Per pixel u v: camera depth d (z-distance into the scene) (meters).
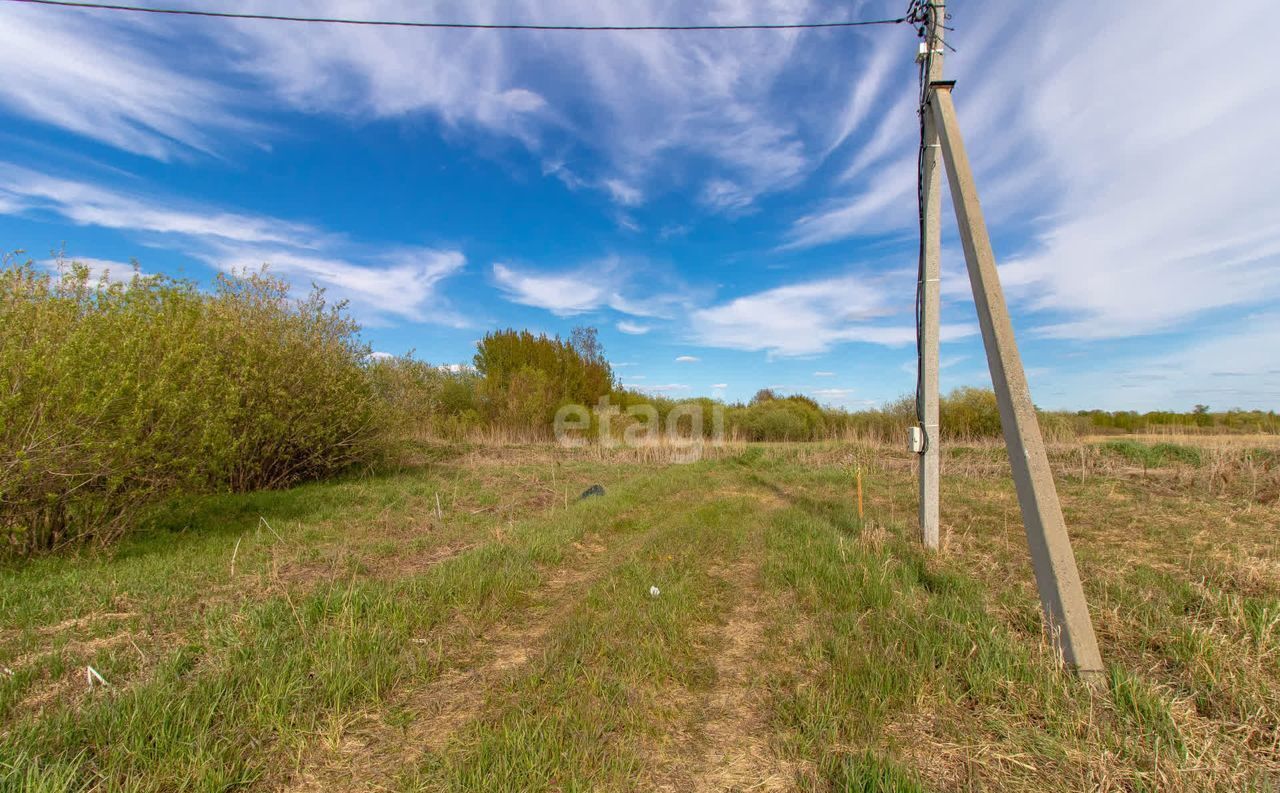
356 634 3.63
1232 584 4.51
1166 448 12.88
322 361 10.41
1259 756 2.52
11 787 2.20
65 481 5.56
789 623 4.07
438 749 2.66
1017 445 3.48
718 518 7.72
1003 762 2.52
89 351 5.59
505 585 4.80
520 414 20.42
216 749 2.50
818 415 24.41
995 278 3.67
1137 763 2.44
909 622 3.87
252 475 9.84
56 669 3.25
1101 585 4.54
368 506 8.55
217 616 4.02
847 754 2.58
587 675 3.27
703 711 3.02
